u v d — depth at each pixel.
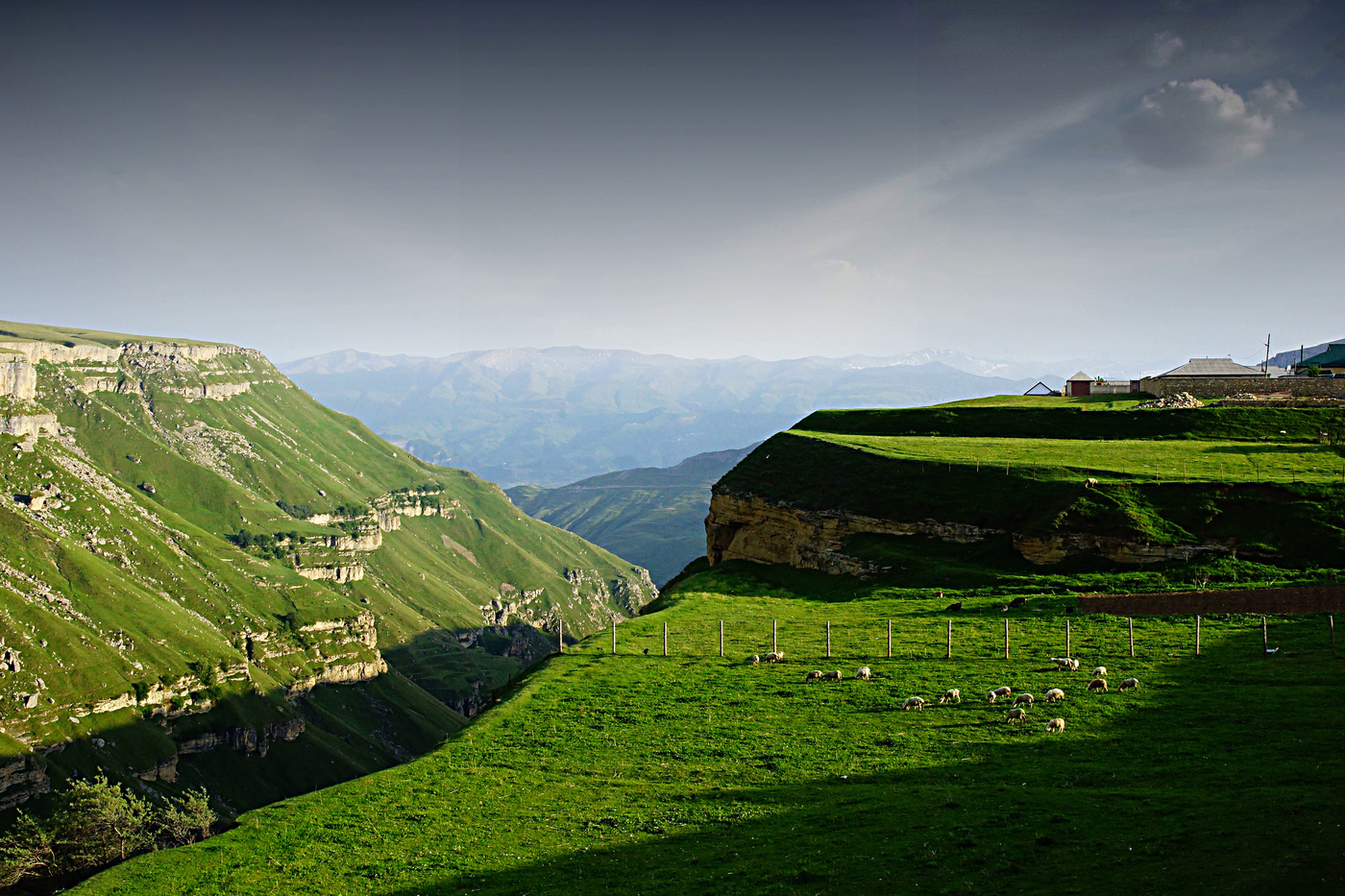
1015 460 109.69
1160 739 45.56
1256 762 40.12
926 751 48.88
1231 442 116.31
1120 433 128.50
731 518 130.50
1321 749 40.53
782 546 118.50
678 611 94.62
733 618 89.31
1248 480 88.75
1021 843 33.88
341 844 45.75
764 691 64.31
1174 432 124.56
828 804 42.59
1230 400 142.88
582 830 43.97
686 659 75.19
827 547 109.31
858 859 35.03
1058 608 77.12
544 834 44.03
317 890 40.50
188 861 45.22
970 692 58.69
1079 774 41.84
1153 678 56.81
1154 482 92.44
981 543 96.38
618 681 70.06
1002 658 65.69
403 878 40.59
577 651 80.25
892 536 104.44
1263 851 29.39
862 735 53.12
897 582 94.88
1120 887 28.55
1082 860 31.42
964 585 89.00
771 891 33.34
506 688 78.25
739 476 137.00
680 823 43.19
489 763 55.69
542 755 56.12
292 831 48.25
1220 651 60.97
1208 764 40.59
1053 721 49.56
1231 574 76.62
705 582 112.44
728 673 69.81
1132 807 36.16
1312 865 27.36
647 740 56.75
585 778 51.69
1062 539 88.44
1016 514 96.69
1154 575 80.50
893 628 78.12
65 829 111.12
